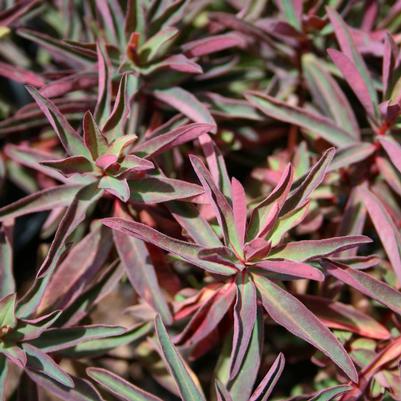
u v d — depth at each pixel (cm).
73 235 56
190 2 58
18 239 61
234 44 56
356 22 61
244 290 51
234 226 51
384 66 54
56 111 51
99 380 52
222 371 54
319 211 57
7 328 51
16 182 59
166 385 57
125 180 50
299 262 49
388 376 53
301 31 58
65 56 57
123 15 57
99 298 54
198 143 58
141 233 50
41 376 53
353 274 52
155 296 53
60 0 61
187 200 52
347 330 54
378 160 56
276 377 50
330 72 60
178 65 55
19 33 57
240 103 57
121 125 52
